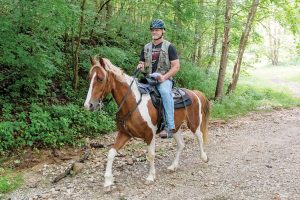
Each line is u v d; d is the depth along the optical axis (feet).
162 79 18.88
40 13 26.66
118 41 42.09
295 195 18.49
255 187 19.58
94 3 39.75
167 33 42.93
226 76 65.31
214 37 60.49
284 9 55.93
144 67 19.81
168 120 19.31
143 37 41.47
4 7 27.09
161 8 42.37
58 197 18.21
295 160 24.58
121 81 18.04
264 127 36.47
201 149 23.00
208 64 60.03
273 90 70.38
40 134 26.27
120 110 18.22
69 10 28.02
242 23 54.85
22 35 27.50
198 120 22.40
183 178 20.81
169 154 25.48
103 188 19.20
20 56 27.43
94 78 16.97
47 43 30.55
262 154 26.11
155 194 18.56
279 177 21.12
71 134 27.58
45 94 32.86
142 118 18.45
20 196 18.45
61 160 23.84
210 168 22.67
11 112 28.66
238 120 40.04
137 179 20.48
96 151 25.82
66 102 33.22
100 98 17.20
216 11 48.11
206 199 18.07
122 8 40.75
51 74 30.76
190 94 21.81
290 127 36.68
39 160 23.49
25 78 29.58
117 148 18.69
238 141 30.17
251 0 54.85
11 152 24.22
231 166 23.15
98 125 30.45
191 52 53.01
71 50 38.29
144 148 26.61
